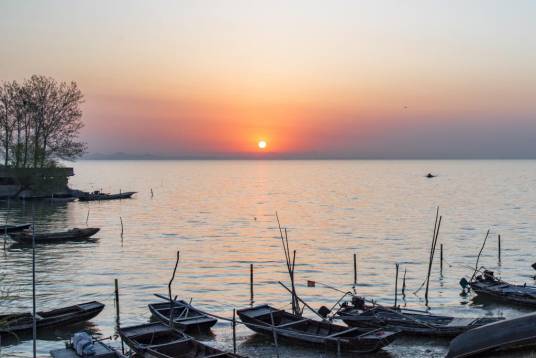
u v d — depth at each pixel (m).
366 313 30.69
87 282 42.12
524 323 22.20
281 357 25.70
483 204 113.19
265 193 154.62
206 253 56.22
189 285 41.56
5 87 87.88
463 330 26.89
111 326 31.03
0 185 99.50
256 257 54.00
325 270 47.25
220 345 27.69
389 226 79.00
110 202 112.56
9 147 87.94
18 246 58.69
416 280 43.03
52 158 90.88
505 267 48.16
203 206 111.31
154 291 39.53
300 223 83.50
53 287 40.34
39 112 89.00
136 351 25.03
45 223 77.62
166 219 87.25
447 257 53.38
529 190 158.25
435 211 99.88
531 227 75.81
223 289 40.34
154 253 55.75
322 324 27.81
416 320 28.77
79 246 59.38
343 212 100.06
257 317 29.45
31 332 28.62
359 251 57.38
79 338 23.75
